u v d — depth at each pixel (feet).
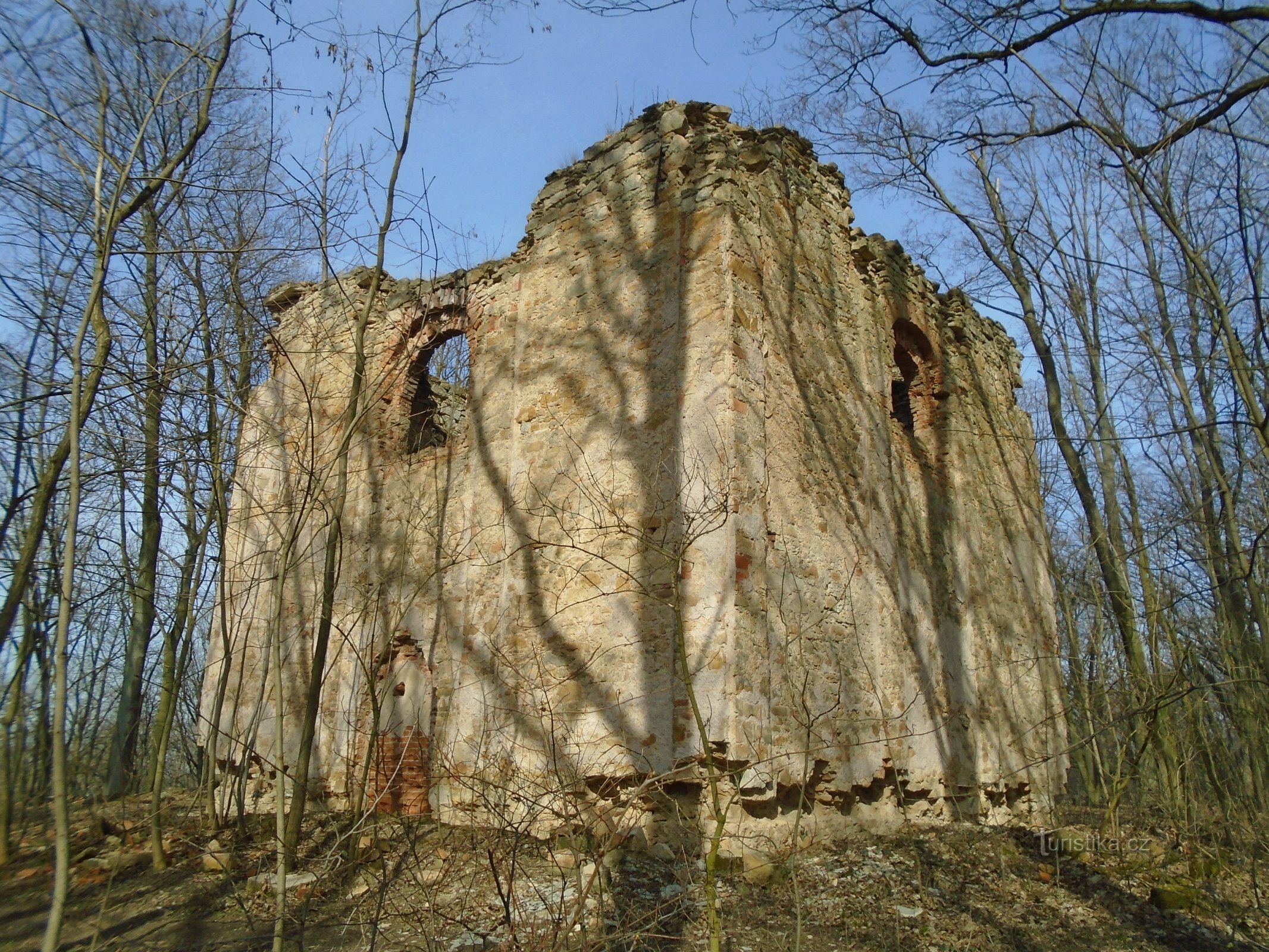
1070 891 20.61
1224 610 30.73
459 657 26.35
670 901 14.29
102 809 30.48
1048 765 34.86
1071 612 34.60
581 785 20.51
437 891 15.03
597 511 23.82
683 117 26.03
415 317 32.83
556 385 26.43
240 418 28.25
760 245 24.85
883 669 25.95
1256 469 31.99
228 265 26.30
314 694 19.92
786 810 21.31
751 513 21.50
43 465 24.48
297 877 19.58
